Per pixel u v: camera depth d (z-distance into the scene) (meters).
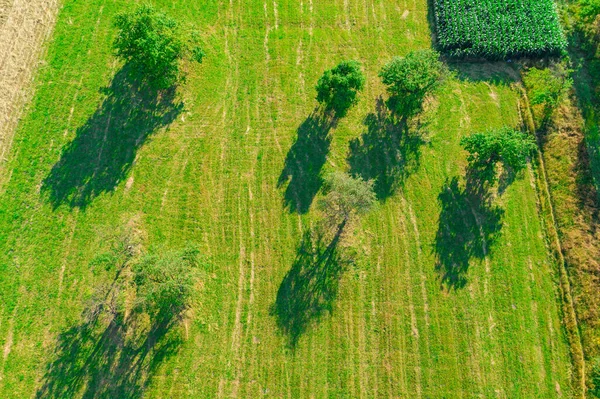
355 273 29.78
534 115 33.28
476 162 31.33
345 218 30.77
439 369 28.17
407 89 31.06
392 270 29.88
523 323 29.06
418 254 30.22
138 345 28.05
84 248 29.44
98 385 27.28
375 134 32.66
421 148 32.38
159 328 28.39
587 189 31.20
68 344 27.73
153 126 32.25
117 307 28.55
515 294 29.56
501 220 30.97
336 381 27.89
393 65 30.89
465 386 27.89
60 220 29.83
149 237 29.98
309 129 32.66
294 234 30.41
